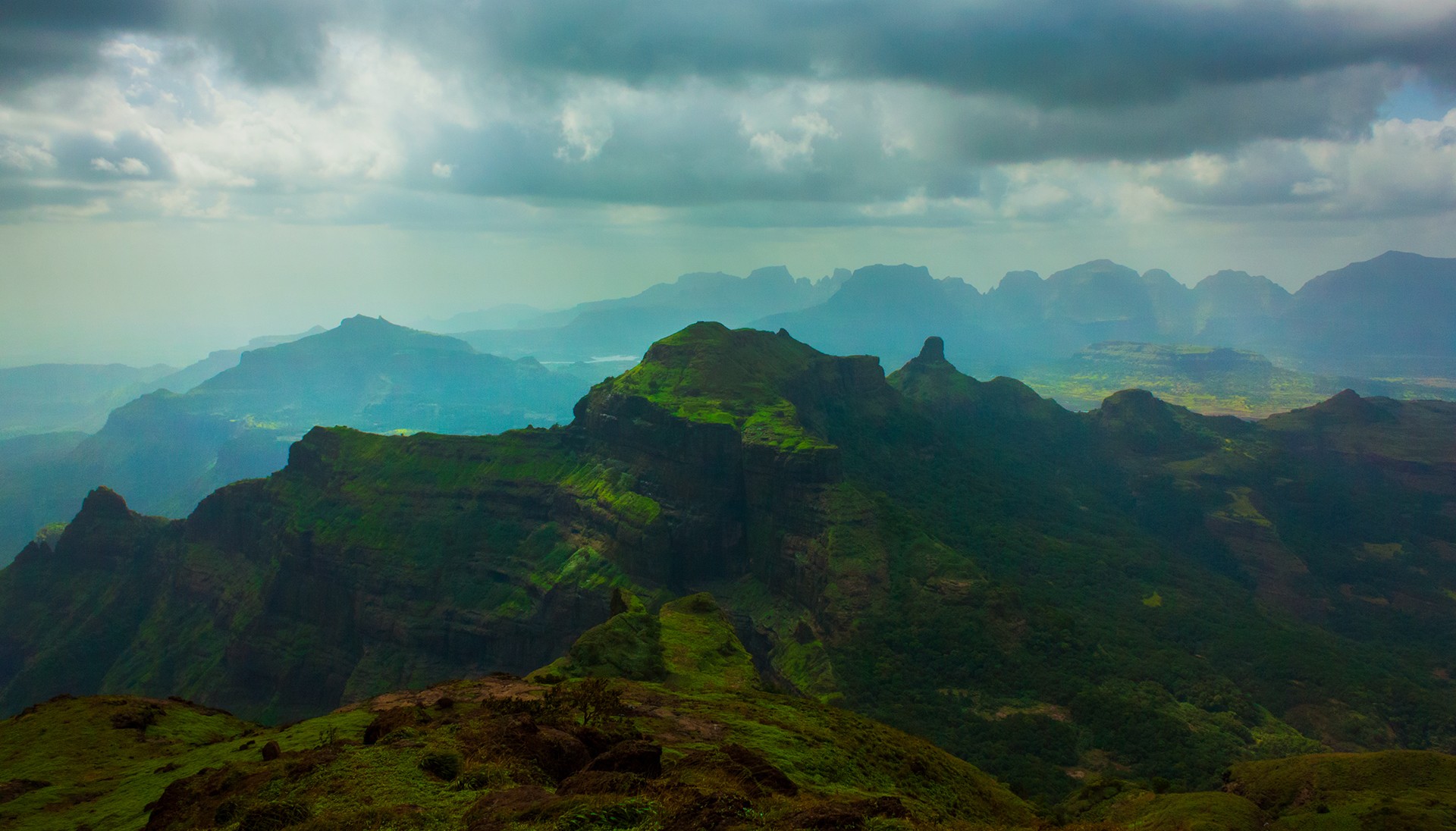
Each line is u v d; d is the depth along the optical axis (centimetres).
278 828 2681
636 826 2562
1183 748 12538
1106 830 4597
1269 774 9281
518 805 2700
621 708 5881
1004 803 6919
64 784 5212
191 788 3559
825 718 7088
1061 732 13038
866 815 3050
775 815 2838
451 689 6222
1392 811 7612
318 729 5112
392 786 2981
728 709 6438
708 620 10294
